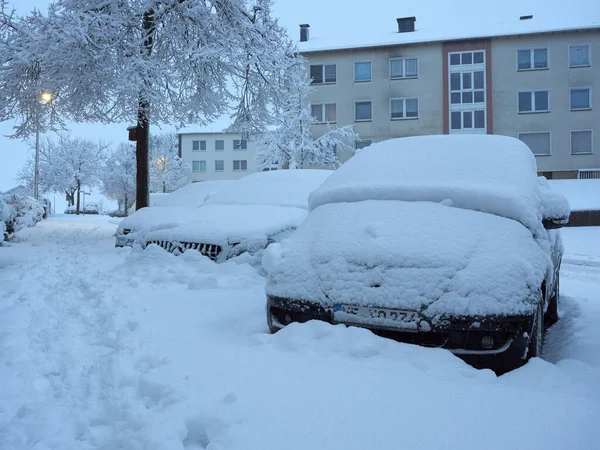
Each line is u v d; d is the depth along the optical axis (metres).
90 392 2.99
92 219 36.12
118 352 3.51
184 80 17.88
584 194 27.98
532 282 3.37
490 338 3.22
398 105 39.56
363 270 3.64
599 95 36.88
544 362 3.20
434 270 3.45
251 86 19.36
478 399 2.69
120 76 15.16
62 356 3.59
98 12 15.69
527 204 4.07
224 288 6.16
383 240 3.81
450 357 3.19
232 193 9.12
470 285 3.30
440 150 4.91
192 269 6.84
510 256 3.50
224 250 7.10
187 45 17.41
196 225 7.57
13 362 3.34
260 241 7.10
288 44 19.98
